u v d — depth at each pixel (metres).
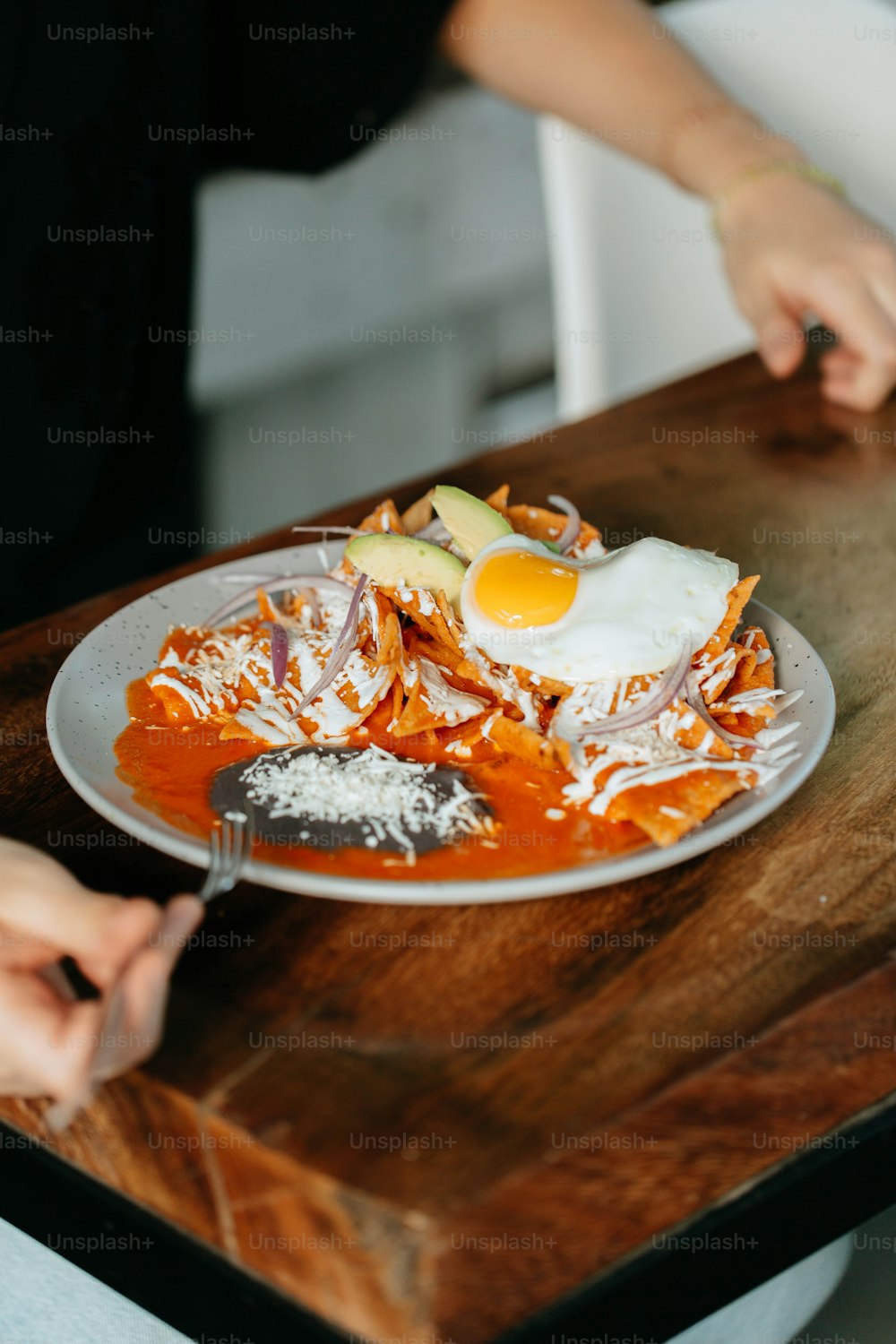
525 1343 0.73
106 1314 0.84
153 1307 0.79
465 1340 0.72
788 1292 0.86
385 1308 0.73
